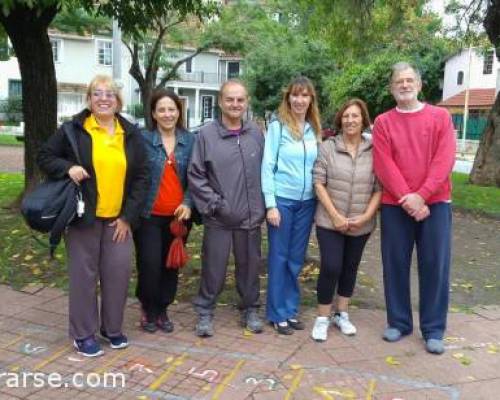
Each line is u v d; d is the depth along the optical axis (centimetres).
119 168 379
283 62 3020
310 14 1343
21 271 575
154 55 1803
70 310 396
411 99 404
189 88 4547
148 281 423
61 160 374
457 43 1675
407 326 443
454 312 507
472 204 1069
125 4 823
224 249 425
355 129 420
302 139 427
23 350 407
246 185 421
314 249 680
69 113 3719
